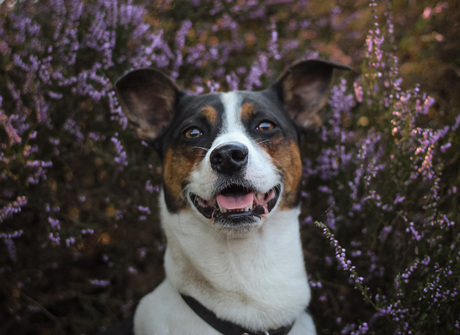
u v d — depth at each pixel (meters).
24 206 0.70
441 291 0.57
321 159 0.74
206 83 0.74
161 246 0.76
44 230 0.73
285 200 0.58
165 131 0.64
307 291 0.58
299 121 0.65
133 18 0.75
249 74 0.78
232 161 0.52
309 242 0.74
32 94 0.69
